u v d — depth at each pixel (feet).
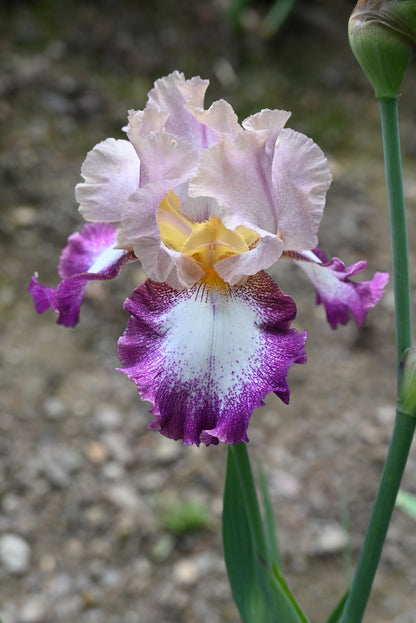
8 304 3.77
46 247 4.00
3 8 5.26
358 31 1.36
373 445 3.29
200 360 1.35
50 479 3.02
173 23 5.51
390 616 2.65
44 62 4.96
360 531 2.96
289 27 5.70
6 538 2.80
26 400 3.33
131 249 1.45
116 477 3.07
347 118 5.21
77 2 5.45
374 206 4.57
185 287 1.38
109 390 3.44
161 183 1.34
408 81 5.73
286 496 3.06
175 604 2.67
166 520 2.92
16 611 2.59
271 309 1.40
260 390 1.32
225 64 5.34
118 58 5.17
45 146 4.50
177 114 1.43
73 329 3.71
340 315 1.58
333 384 3.58
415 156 5.02
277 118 1.34
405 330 1.42
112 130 4.72
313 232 1.37
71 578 2.71
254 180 1.36
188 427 1.31
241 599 1.66
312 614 2.65
